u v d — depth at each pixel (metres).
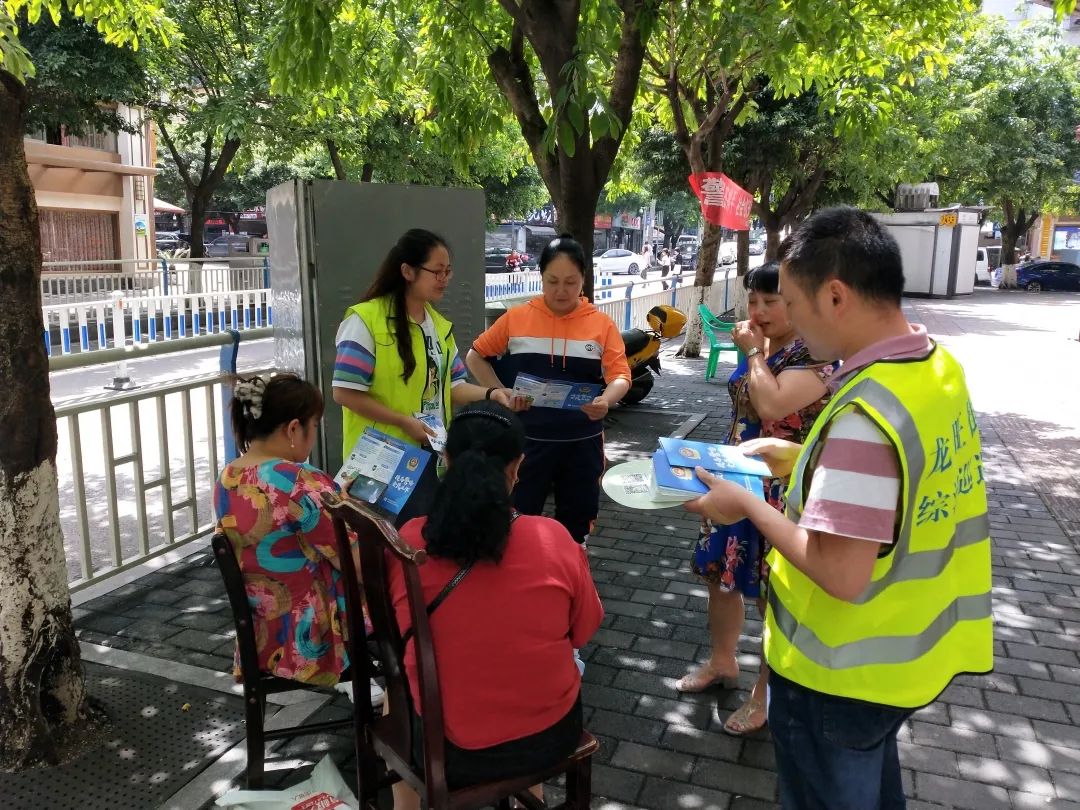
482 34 6.34
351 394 3.14
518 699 1.97
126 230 22.78
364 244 4.38
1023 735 3.18
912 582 1.65
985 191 28.66
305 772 2.83
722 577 3.07
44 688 2.85
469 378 4.93
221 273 20.92
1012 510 5.94
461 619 1.94
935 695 1.67
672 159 16.06
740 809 2.72
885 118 8.75
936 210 27.80
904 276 1.66
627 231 68.31
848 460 1.55
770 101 14.58
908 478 1.55
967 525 1.73
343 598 2.66
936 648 1.68
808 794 1.79
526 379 3.83
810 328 1.71
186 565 4.59
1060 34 26.73
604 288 11.81
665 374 11.32
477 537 1.91
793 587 1.78
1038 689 3.52
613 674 3.58
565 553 2.06
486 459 2.01
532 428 3.83
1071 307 24.28
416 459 2.96
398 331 3.19
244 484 2.56
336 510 2.06
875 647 1.65
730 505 1.77
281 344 4.77
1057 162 26.98
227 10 15.67
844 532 1.53
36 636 2.78
